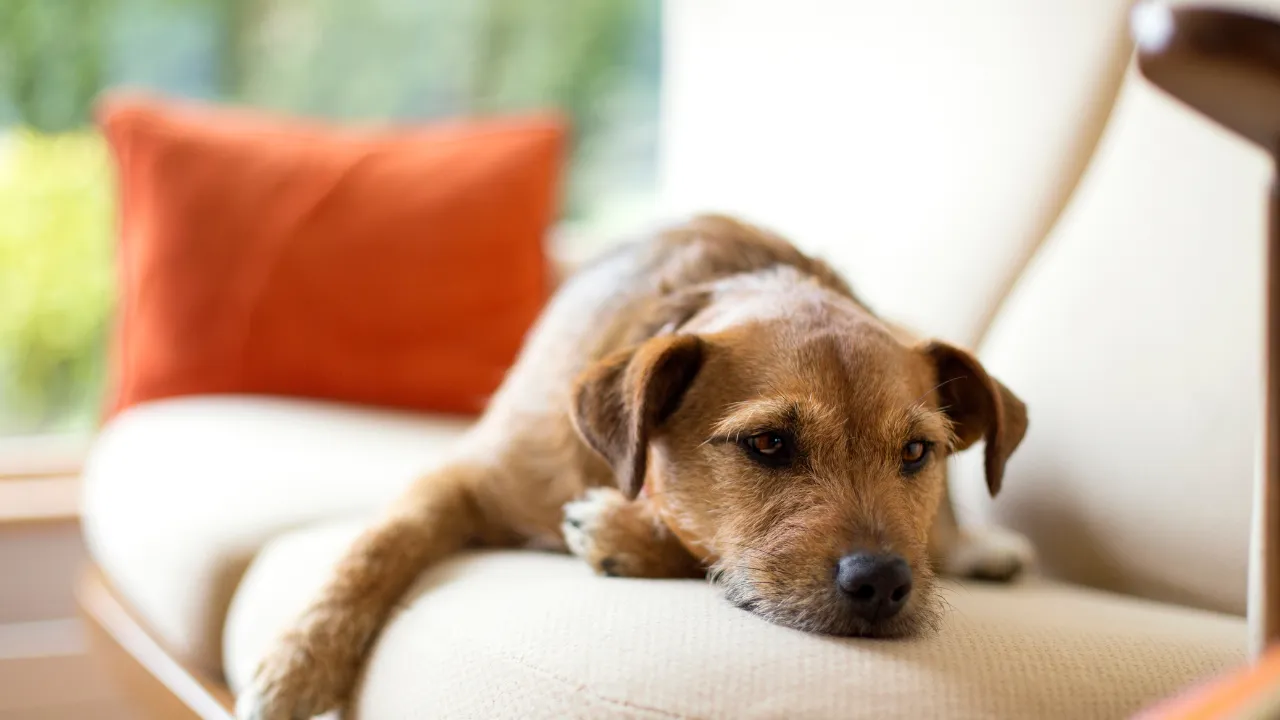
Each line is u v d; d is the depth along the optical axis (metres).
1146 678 1.11
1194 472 1.55
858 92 2.40
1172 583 1.57
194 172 2.94
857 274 2.29
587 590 1.30
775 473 1.37
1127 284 1.72
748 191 2.62
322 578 1.53
